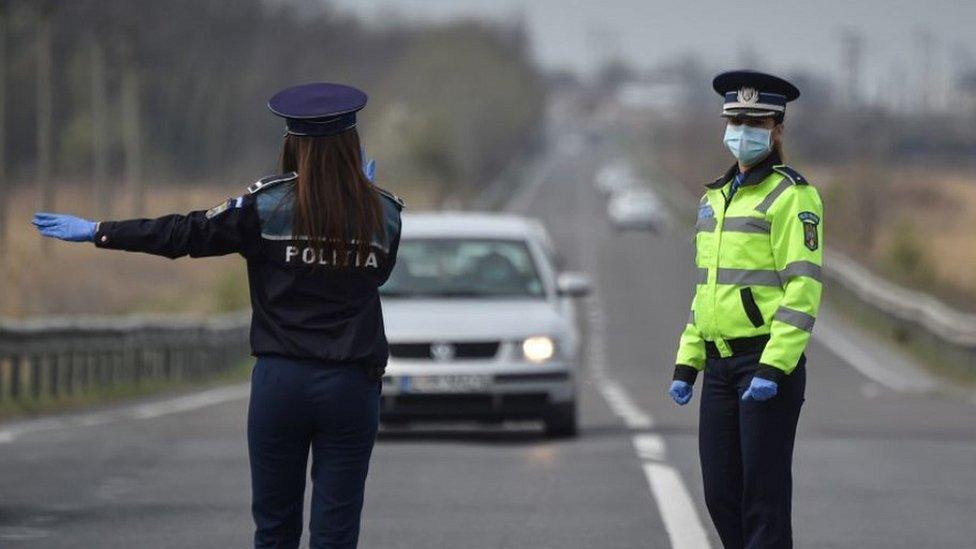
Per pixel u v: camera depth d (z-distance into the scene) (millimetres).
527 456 44781
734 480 23859
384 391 49344
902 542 30781
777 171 23672
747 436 23344
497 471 41250
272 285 20469
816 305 23234
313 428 20688
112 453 45438
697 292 24125
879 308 144500
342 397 20453
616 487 38125
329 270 20359
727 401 23766
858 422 60688
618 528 32250
